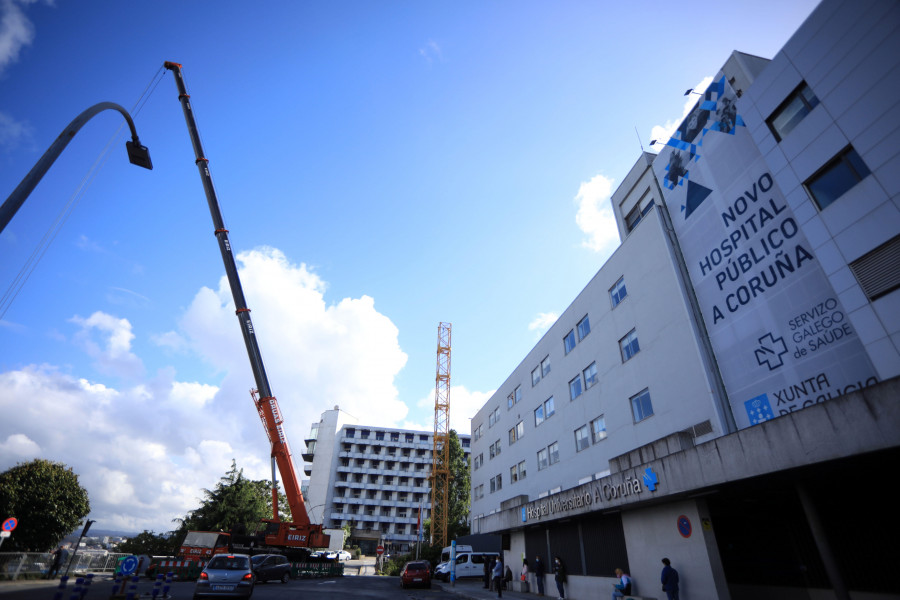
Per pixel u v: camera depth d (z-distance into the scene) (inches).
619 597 591.2
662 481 524.4
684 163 811.4
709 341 714.8
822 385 535.8
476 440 1857.8
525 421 1378.0
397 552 3107.8
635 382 859.4
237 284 1441.9
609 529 695.1
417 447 3698.3
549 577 862.5
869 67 469.4
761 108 594.9
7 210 284.2
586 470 994.7
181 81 1668.3
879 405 320.2
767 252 628.7
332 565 1405.0
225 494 1817.2
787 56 561.3
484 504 1668.3
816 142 518.9
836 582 381.4
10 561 759.7
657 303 821.2
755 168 660.1
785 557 502.6
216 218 1509.6
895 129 441.4
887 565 412.2
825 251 502.3
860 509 437.4
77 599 465.7
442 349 3361.2
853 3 490.0
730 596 479.5
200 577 589.0
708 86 764.0
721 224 713.6
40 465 1189.7
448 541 2322.8
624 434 873.5
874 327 447.8
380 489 3472.0
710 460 458.3
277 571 1030.4
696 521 517.7
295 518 1289.4
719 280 708.7
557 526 866.1
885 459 346.9
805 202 528.1
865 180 465.1
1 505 1095.6
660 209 848.9
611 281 985.5
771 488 468.1
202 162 1577.3
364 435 3693.4
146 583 888.3
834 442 345.4
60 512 1165.7
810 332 558.3
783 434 386.3
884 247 443.8
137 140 417.4
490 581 1082.1
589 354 1045.8
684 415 718.5
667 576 507.5
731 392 662.5
